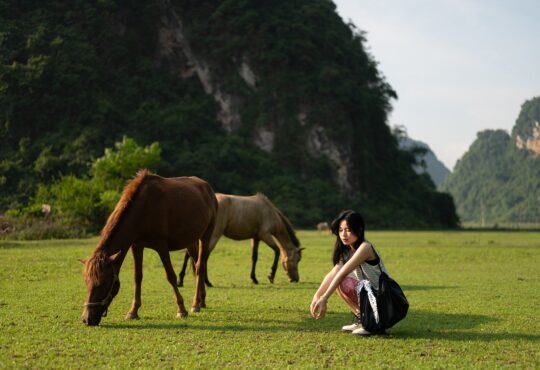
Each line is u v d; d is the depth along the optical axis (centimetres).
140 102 8281
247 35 8775
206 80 8819
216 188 7488
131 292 1009
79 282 1126
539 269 1520
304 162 8238
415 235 4362
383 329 654
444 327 708
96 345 595
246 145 8294
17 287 1038
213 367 518
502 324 728
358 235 667
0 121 7344
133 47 8669
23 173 6931
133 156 3762
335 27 9419
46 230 2666
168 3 9006
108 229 706
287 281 1280
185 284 1171
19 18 8206
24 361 531
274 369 509
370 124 9112
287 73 8638
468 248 2419
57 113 7588
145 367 514
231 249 2223
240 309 843
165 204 773
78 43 7981
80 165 6838
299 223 7006
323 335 656
